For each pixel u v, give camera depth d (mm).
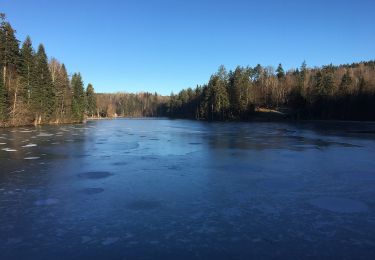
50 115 71500
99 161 20547
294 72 130500
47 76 70188
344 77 87312
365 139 34688
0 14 55719
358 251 8078
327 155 23188
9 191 13492
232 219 10266
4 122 54906
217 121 90438
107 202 12000
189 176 16281
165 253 7953
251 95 96375
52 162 20188
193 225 9758
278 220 10188
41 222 10008
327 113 86562
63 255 7887
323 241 8648
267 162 20281
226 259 7652
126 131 48000
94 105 129750
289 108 100500
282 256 7809
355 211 11070
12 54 57156
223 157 22219
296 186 14383
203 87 118312
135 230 9375
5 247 8344
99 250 8133
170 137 37344
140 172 17219
